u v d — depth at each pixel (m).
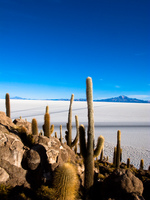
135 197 4.61
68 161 6.51
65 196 4.27
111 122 47.84
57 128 34.47
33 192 4.62
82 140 5.70
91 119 5.54
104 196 5.10
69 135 10.02
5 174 4.66
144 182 6.66
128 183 4.94
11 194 4.35
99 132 33.28
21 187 4.71
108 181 5.39
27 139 5.84
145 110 102.62
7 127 6.32
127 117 62.59
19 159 5.00
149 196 5.69
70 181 4.32
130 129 37.81
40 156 5.20
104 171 8.41
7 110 8.70
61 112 71.62
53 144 6.08
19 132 6.30
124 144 25.14
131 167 11.66
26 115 56.22
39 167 5.10
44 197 4.35
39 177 5.04
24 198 4.23
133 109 106.94
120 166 11.20
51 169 5.27
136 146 24.36
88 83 5.59
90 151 5.53
